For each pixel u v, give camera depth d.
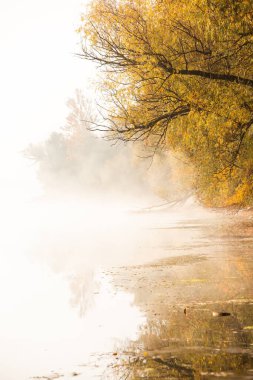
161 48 16.77
